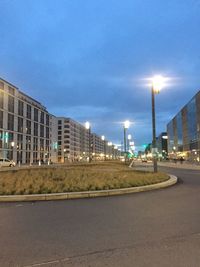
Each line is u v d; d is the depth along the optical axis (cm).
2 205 1188
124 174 2155
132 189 1545
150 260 554
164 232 746
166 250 609
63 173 2158
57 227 808
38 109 12238
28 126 11244
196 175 2841
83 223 852
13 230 781
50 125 13750
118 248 627
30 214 994
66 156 18075
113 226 812
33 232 759
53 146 14125
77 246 643
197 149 10000
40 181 1678
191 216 930
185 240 678
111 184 1631
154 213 981
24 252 609
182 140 12650
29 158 11238
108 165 4225
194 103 10431
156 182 1864
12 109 10031
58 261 558
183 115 12444
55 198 1340
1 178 1816
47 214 991
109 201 1258
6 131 9581
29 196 1318
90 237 709
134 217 923
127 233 740
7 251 616
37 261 559
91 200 1295
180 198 1317
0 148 9219
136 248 625
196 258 561
